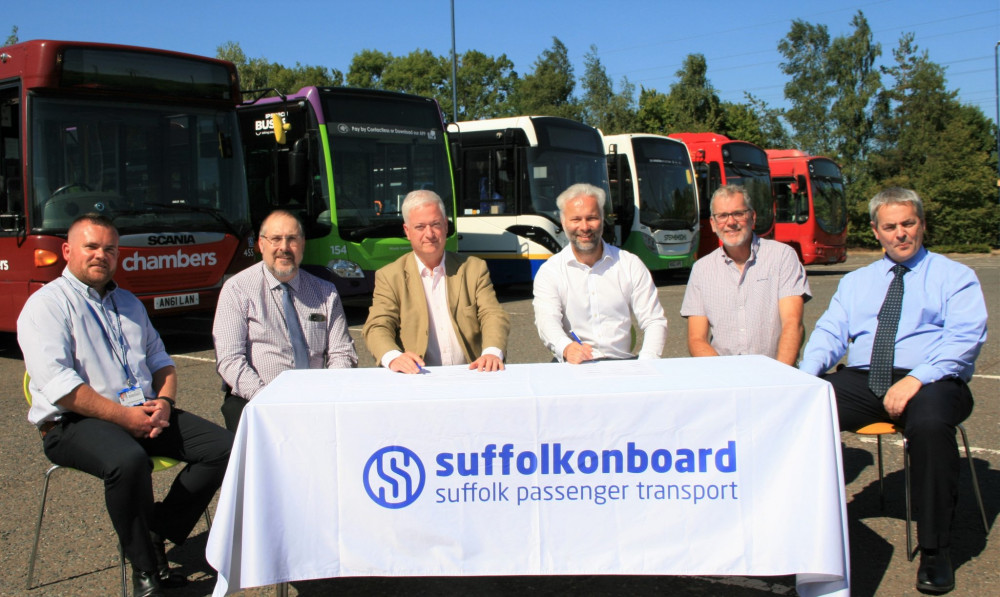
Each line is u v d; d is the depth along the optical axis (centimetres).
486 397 296
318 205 1074
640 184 1695
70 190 826
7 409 676
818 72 4866
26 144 805
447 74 6500
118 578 362
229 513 286
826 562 287
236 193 955
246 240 959
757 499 297
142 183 876
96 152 846
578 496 298
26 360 356
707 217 2005
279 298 416
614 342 444
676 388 300
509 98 6825
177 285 893
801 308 435
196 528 420
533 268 1425
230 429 409
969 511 419
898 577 349
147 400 376
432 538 297
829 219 2253
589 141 1542
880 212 409
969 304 384
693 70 4650
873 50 4788
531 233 1420
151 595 331
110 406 352
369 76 6606
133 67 873
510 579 357
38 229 805
